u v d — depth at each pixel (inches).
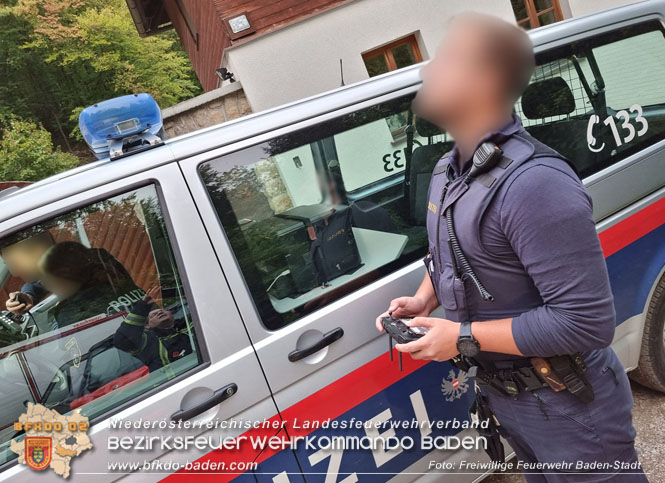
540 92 80.4
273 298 64.0
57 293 59.5
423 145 76.2
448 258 50.5
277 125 66.9
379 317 62.5
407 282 71.0
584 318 43.3
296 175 67.5
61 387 59.1
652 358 92.0
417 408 70.9
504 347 47.4
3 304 58.1
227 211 63.2
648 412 96.0
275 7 300.2
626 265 84.4
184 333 61.1
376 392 68.1
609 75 86.1
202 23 373.1
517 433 56.5
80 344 60.1
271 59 299.9
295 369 63.4
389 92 72.7
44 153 548.7
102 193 59.1
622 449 51.3
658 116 89.5
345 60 308.7
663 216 87.0
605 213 82.5
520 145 45.4
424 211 75.9
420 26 313.0
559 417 50.3
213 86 483.5
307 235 67.2
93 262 59.9
